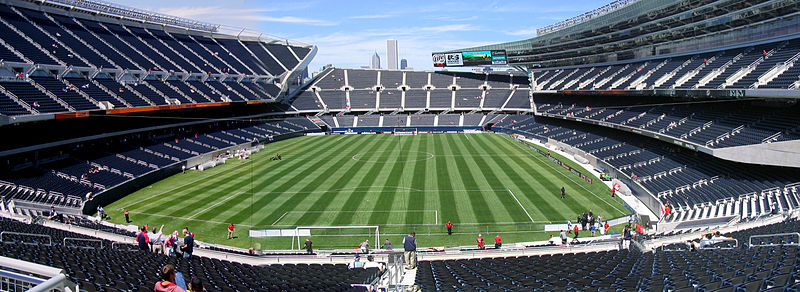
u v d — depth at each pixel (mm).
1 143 41000
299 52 106750
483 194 39625
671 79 48969
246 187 44094
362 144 76125
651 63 60062
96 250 20609
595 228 29438
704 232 24703
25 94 42781
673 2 49344
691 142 37188
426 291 14258
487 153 63500
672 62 54906
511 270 18125
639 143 51094
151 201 39531
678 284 12172
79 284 11555
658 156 44438
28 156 42875
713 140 36438
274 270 19391
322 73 114562
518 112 97125
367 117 100312
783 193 27625
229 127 76625
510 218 32719
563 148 63031
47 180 39281
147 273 15039
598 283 13961
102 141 52719
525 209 34812
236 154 63875
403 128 96062
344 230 31156
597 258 20188
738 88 36219
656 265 16109
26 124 46000
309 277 17500
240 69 83938
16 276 6488
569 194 39188
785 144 28062
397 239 29188
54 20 59844
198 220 33750
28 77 45906
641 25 57719
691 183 35250
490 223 31734
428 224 31859
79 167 43875
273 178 48281
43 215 33688
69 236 25375
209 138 66125
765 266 13141
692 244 20219
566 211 34094
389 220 32969
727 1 43219
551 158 57875
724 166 35875
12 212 32750
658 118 49344
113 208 37594
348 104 104625
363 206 36594
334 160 59594
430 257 24328
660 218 31703
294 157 62656
